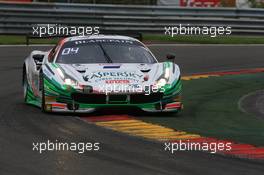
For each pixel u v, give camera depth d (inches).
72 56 1100.5
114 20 2501.2
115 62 1087.0
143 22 2536.9
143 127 930.7
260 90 1433.3
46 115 1026.1
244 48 2294.5
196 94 1353.3
